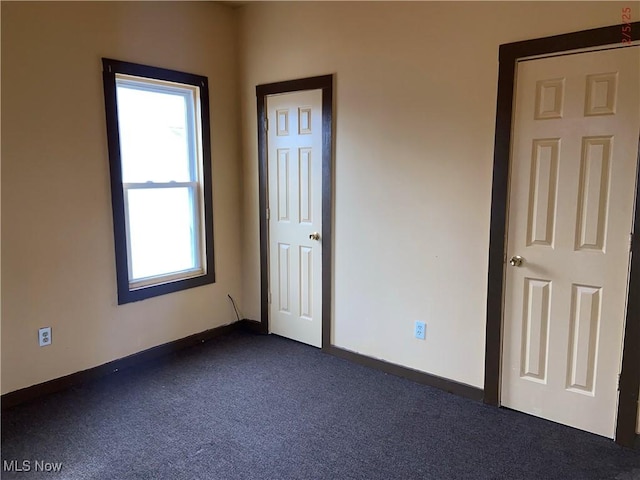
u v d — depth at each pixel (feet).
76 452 7.48
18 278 8.79
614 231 7.51
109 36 9.69
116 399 9.21
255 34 11.82
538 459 7.38
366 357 10.76
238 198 12.89
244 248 13.08
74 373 9.77
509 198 8.41
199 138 11.73
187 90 11.51
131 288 10.73
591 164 7.59
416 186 9.53
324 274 11.25
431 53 9.03
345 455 7.47
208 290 12.36
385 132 9.85
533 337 8.46
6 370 8.77
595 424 8.01
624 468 7.16
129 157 10.54
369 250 10.41
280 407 8.93
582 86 7.53
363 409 8.87
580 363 8.05
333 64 10.46
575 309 8.00
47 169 8.98
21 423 8.29
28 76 8.57
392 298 10.18
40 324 9.16
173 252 11.66
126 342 10.62
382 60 9.70
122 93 10.29
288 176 11.73
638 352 7.45
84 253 9.70
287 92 11.37
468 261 9.04
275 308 12.63
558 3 7.59
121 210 10.19
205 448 7.63
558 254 8.05
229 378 10.16
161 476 6.93
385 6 9.52
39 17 8.64
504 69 8.19
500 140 8.35
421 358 9.89
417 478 6.94
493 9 8.23
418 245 9.65
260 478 6.91
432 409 8.89
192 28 11.24
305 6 10.77
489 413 8.75
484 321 8.95
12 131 8.46
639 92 7.09
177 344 11.71
